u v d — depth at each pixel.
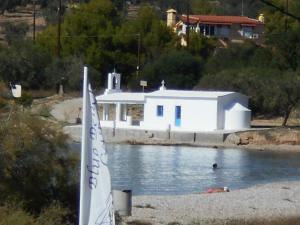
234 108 158.50
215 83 182.00
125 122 158.00
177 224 55.03
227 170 109.62
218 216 60.41
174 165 113.94
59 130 42.88
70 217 42.03
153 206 64.50
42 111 45.03
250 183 94.81
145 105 159.75
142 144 148.25
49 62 198.88
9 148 39.69
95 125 25.36
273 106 171.50
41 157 41.28
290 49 198.38
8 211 37.38
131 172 102.88
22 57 194.75
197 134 150.00
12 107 41.19
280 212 63.72
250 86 175.88
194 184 92.19
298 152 144.25
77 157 42.78
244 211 63.91
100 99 160.25
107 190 25.06
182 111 157.88
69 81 194.75
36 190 40.94
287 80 171.25
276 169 113.00
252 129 155.25
